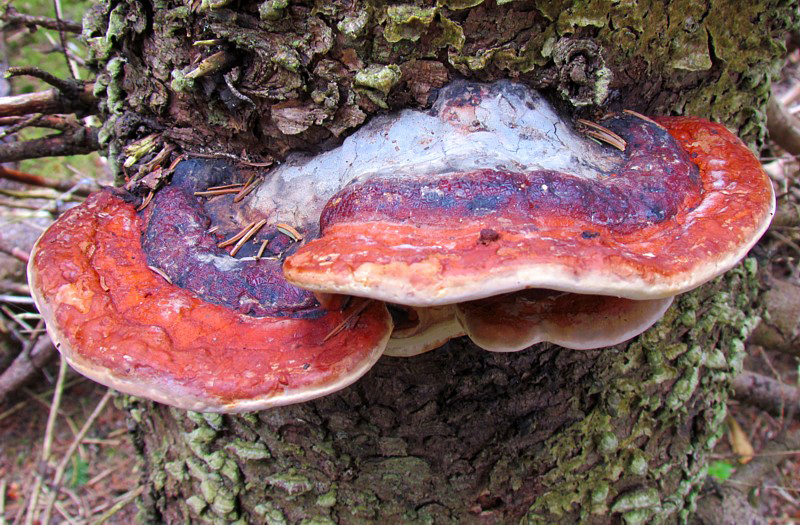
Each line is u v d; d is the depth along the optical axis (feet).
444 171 0.83
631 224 0.81
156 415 1.25
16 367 1.85
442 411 1.07
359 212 0.80
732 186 0.86
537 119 0.91
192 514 1.23
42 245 0.89
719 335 1.25
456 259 0.72
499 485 1.14
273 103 0.94
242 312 0.84
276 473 1.14
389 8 0.86
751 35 1.03
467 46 0.90
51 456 1.81
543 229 0.77
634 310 0.91
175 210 0.95
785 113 1.65
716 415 1.28
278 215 0.95
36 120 1.21
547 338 0.91
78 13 2.66
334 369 0.79
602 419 1.13
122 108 1.04
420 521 1.15
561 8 0.88
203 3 0.88
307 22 0.88
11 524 1.68
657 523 1.21
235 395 0.78
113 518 1.67
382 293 0.71
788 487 1.77
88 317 0.83
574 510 1.18
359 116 0.93
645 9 0.91
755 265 1.27
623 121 0.95
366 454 1.11
